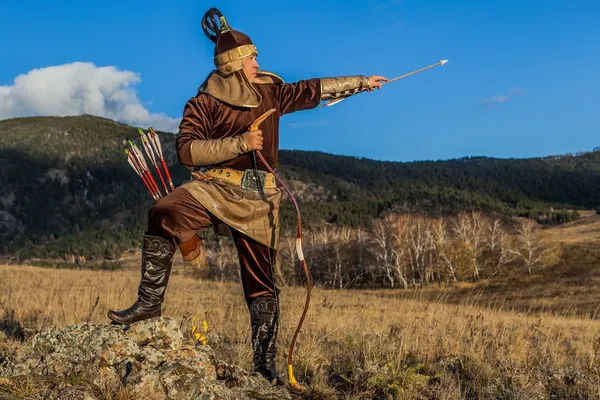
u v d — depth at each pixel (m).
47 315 8.49
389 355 5.89
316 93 4.65
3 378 4.00
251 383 4.31
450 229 83.56
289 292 9.21
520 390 4.98
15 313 8.57
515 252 77.50
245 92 4.36
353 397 4.66
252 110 4.41
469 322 8.04
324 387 4.69
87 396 3.75
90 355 4.14
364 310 10.80
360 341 6.79
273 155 4.55
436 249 66.50
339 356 6.22
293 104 4.63
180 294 14.70
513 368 5.52
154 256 4.26
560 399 5.04
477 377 5.35
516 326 9.20
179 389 3.88
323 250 59.78
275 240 4.51
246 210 4.36
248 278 4.60
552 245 86.75
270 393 4.23
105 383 3.93
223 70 4.38
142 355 4.14
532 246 84.56
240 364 5.30
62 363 4.13
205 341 5.01
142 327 4.29
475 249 67.94
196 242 4.41
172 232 4.23
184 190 4.27
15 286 17.25
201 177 4.36
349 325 8.27
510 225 145.50
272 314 4.59
